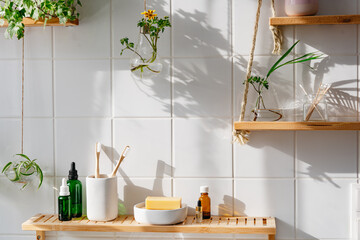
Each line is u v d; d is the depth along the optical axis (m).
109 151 1.68
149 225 1.56
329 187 1.62
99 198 1.59
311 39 1.60
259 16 1.62
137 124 1.67
